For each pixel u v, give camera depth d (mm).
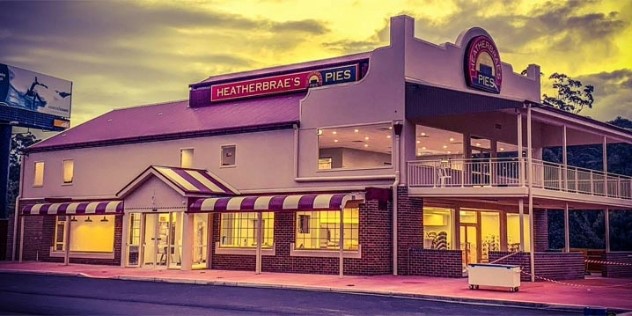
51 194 36906
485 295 18781
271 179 29656
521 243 24000
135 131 35031
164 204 29344
